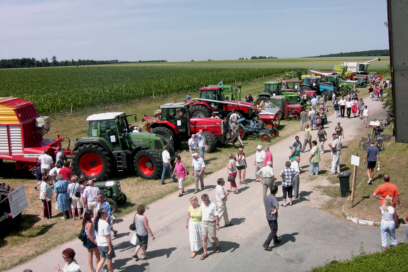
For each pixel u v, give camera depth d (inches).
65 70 4564.5
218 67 3998.5
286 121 1001.5
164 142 578.9
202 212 313.1
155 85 1704.0
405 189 413.4
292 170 419.2
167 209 439.2
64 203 422.0
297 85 1266.0
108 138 551.2
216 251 326.0
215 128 700.0
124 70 4092.0
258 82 2121.1
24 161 577.9
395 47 192.5
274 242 333.1
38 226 410.9
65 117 1058.7
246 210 417.4
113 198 445.4
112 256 287.4
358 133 822.5
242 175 511.8
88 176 541.3
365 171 527.2
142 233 313.3
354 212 385.4
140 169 558.3
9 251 353.1
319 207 417.7
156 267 305.7
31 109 607.5
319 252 314.7
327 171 554.3
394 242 294.8
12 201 380.2
